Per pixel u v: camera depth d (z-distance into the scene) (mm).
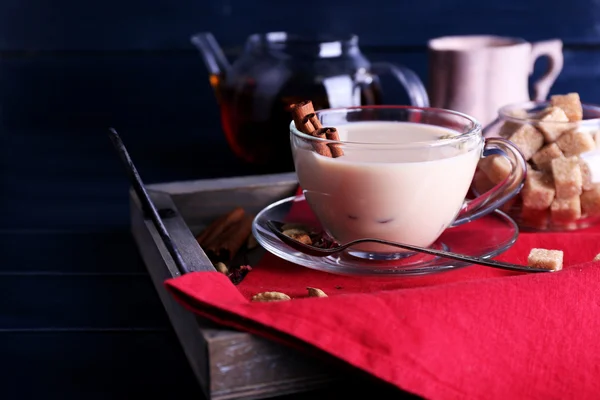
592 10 1093
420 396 525
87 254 729
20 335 623
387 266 627
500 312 551
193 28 1083
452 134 656
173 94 1093
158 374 587
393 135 666
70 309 652
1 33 1076
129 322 637
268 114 838
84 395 570
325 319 537
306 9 1086
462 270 632
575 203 687
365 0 1085
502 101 870
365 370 525
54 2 1070
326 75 837
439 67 874
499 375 539
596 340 557
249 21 1085
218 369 535
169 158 937
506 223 676
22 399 566
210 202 733
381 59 1098
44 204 827
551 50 888
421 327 537
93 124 1051
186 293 546
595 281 572
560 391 541
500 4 1092
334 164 617
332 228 647
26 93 1089
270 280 631
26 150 965
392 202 618
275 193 744
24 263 714
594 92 1090
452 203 633
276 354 541
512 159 666
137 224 731
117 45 1083
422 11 1088
